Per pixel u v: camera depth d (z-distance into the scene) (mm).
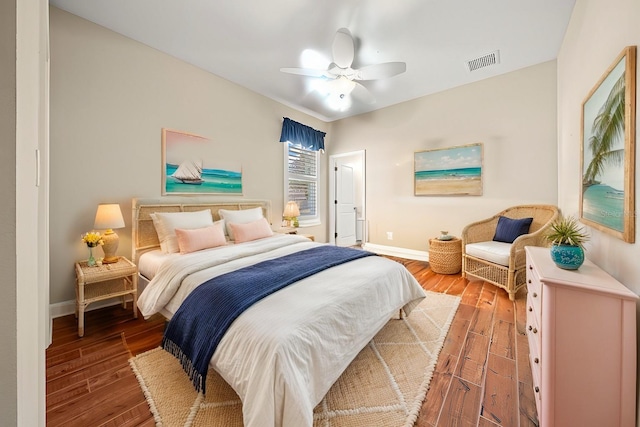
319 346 1165
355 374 1522
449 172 3721
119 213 2295
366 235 4691
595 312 1050
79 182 2305
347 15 2209
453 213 3738
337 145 5078
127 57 2551
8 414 462
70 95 2240
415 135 4051
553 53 2812
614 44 1344
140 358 1662
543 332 1146
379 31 2414
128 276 2285
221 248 2449
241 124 3609
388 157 4379
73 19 2230
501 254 2646
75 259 2299
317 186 5039
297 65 3053
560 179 2791
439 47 2672
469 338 1898
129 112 2580
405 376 1505
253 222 3023
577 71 2031
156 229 2562
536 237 2625
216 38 2551
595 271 1271
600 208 1429
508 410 1266
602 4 1506
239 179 3596
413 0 2033
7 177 451
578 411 1070
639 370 1006
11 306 457
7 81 453
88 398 1334
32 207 570
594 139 1534
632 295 989
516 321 2145
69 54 2223
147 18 2279
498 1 2041
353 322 1413
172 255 2328
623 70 1165
